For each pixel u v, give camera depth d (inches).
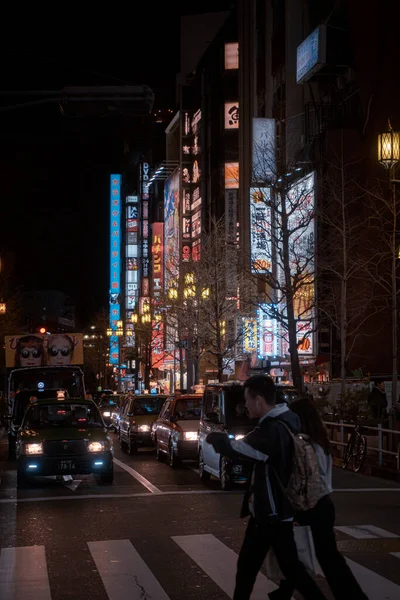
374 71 1583.4
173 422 852.0
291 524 232.5
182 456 807.1
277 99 2129.7
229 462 623.5
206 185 3002.0
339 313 1494.8
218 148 2800.2
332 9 1833.2
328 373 1614.2
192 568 353.7
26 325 3737.7
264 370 1796.3
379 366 1501.0
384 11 1567.4
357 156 1590.8
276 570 240.5
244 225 2317.9
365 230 1387.8
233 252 1736.0
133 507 546.3
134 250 4798.2
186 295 1849.2
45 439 671.1
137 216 4788.4
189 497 595.8
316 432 248.5
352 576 238.4
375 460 795.4
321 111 1749.5
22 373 1306.6
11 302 2348.7
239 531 442.3
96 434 688.4
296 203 1211.9
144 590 315.9
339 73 1718.8
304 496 231.8
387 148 634.8
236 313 1736.0
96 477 749.3
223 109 2623.0
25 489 668.1
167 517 497.7
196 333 1808.6
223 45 2679.6
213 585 323.3
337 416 901.2
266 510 230.1
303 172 1606.8
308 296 1429.6
